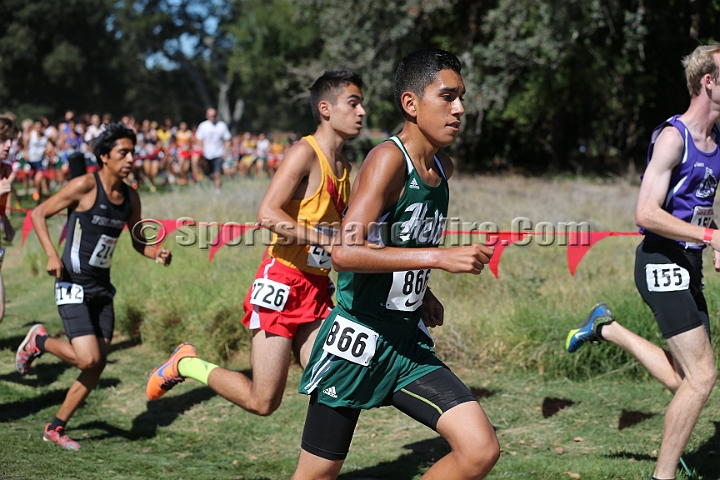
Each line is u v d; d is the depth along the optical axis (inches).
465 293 301.6
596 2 796.0
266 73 1550.2
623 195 542.0
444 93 120.3
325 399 126.9
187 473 179.8
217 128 706.8
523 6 821.9
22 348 214.8
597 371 237.6
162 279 327.3
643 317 239.8
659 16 893.8
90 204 205.3
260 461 189.9
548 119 1028.5
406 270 117.0
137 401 235.8
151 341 290.2
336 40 873.5
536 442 194.1
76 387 199.8
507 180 761.6
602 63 893.2
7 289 409.7
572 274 234.8
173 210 459.5
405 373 127.3
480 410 121.6
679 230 148.0
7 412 224.2
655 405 211.8
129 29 2314.2
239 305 279.0
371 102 900.6
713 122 154.3
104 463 184.7
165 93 2669.8
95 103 2233.0
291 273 170.6
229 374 173.2
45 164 725.3
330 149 177.2
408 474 179.6
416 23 900.0
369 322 126.1
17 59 1987.0
